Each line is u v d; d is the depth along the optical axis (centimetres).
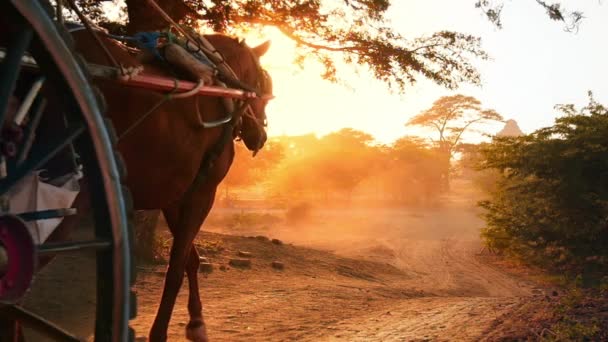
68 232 338
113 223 269
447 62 1755
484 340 654
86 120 260
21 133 264
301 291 1295
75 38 355
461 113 11219
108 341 274
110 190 268
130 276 279
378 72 1767
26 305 851
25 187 289
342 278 1881
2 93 233
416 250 3641
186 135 405
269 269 1714
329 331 809
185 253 456
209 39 519
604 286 960
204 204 463
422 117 11256
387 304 1168
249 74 534
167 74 402
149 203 407
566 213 2212
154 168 391
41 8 242
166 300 449
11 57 236
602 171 2155
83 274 1079
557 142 2211
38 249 246
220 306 992
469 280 2430
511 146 2322
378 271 2288
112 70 306
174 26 428
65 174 310
